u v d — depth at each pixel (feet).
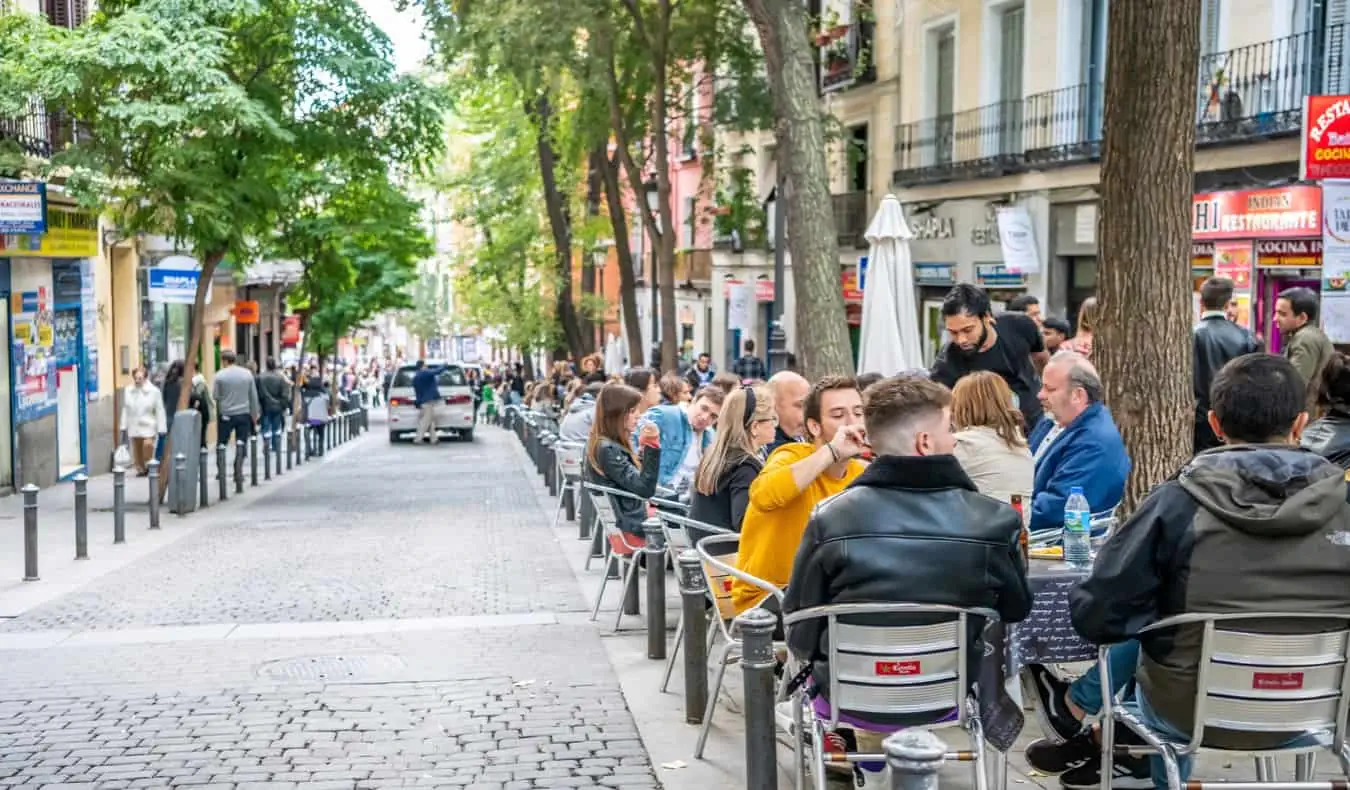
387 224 100.17
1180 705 15.06
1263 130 57.41
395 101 66.74
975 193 84.79
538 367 196.03
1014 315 30.71
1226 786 14.82
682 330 161.99
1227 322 32.01
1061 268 77.25
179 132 60.13
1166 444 25.81
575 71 81.35
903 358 49.34
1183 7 25.03
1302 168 37.70
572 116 91.56
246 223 63.57
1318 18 56.29
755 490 20.61
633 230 166.40
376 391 229.25
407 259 152.76
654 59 82.23
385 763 22.47
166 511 63.26
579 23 76.38
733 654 24.95
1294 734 14.83
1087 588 15.28
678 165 147.95
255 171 64.18
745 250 129.70
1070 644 18.61
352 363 243.81
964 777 20.74
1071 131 75.00
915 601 15.70
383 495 71.67
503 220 138.92
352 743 23.63
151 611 36.76
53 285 78.28
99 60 55.72
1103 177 26.23
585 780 21.45
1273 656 14.52
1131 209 25.63
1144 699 15.83
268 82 65.36
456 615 35.35
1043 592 18.53
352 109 67.15
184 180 60.70
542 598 37.73
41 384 75.61
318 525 57.16
